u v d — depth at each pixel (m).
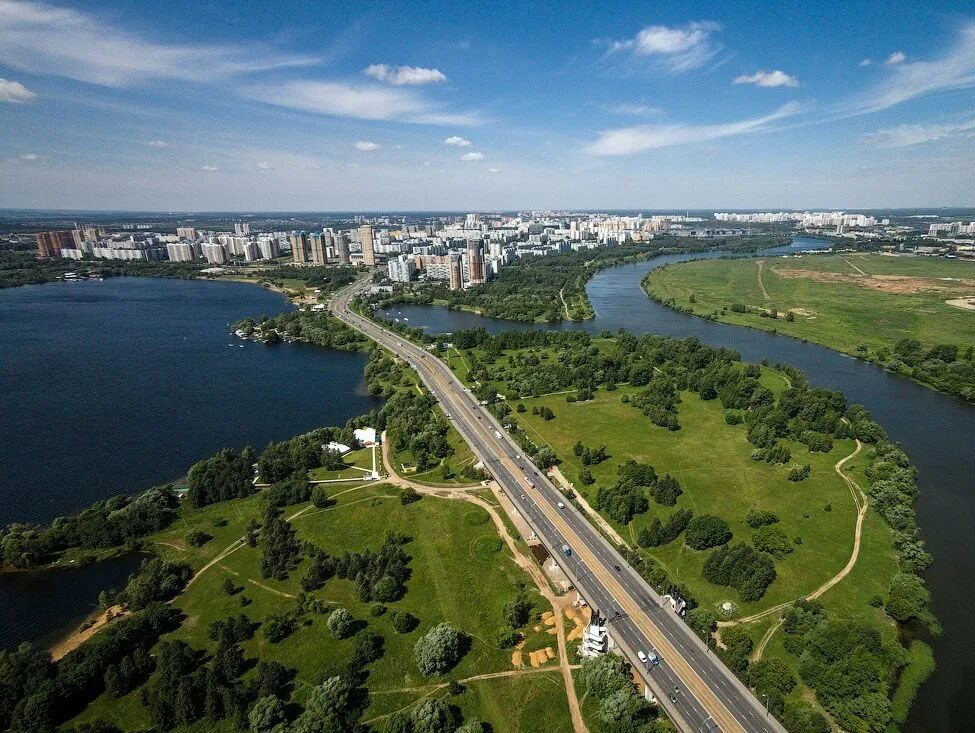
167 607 194.88
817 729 146.75
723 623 188.12
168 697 153.00
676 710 153.25
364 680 166.12
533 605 196.00
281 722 148.50
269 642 179.12
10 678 156.12
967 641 184.00
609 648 177.50
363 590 198.50
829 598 198.25
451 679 166.62
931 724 155.75
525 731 151.75
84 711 155.38
